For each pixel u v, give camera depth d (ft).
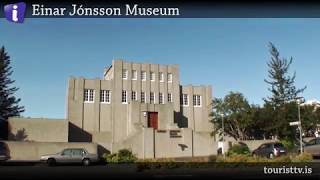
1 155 97.40
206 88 208.33
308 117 172.76
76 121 179.52
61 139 155.94
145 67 196.24
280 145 119.55
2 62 207.21
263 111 177.27
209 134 183.01
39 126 153.89
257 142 164.86
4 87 206.49
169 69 201.16
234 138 187.11
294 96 177.17
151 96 194.90
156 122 178.29
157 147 148.97
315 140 110.22
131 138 144.66
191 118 201.46
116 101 186.19
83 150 107.34
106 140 180.34
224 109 183.83
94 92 185.98
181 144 152.97
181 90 203.10
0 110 202.59
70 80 182.39
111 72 196.03
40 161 107.45
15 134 150.10
